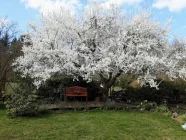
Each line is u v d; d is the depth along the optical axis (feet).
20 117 28.84
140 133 24.13
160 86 44.62
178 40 42.45
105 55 37.11
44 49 36.78
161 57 40.88
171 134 24.13
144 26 39.60
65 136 22.72
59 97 40.29
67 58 36.37
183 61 41.93
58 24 39.11
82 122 27.37
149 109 35.27
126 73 40.81
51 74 37.55
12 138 21.86
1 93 39.58
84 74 37.55
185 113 32.73
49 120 27.91
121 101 42.96
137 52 38.09
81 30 39.22
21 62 37.83
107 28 40.42
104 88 40.42
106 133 23.84
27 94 34.83
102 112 32.96
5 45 52.47
